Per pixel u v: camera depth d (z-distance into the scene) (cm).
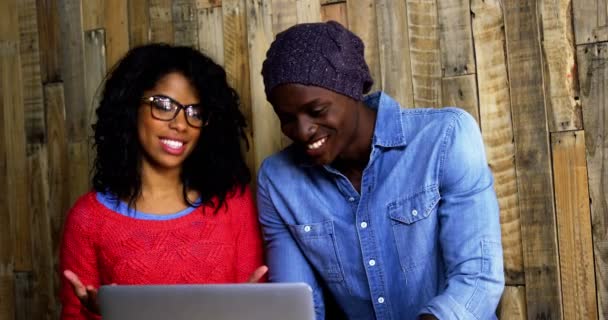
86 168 194
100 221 140
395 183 130
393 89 166
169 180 146
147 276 137
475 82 159
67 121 197
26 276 202
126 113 142
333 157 124
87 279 139
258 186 147
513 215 156
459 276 121
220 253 142
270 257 145
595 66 148
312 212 137
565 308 153
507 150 156
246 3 179
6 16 203
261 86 177
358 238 132
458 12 160
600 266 149
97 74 193
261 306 90
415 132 131
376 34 167
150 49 147
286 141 176
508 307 158
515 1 154
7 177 203
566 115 151
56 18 198
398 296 132
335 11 171
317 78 117
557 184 153
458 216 124
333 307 151
